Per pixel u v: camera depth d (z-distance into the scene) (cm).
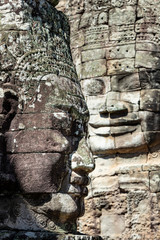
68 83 798
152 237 1295
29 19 793
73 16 1458
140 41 1381
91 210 1353
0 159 759
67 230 768
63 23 847
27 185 752
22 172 755
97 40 1412
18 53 777
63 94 780
